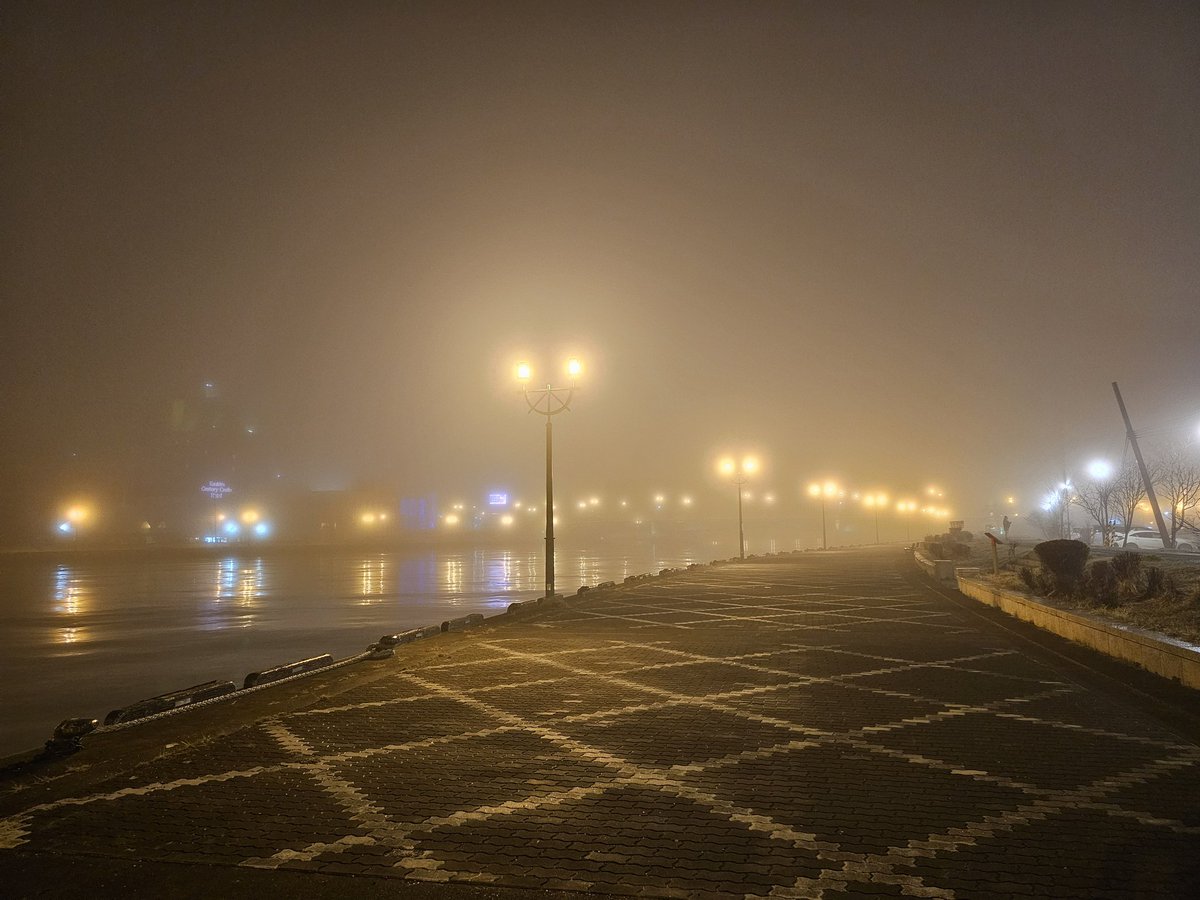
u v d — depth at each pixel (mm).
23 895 4406
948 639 13836
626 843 5023
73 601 34312
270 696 9672
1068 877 4445
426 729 7980
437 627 15602
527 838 5121
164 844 5098
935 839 5016
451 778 6387
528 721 8289
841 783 6156
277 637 22406
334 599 34812
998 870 4551
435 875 4594
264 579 48906
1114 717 8062
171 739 7613
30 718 12891
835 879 4469
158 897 4371
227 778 6434
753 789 6043
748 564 40000
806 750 7086
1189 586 15445
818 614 18141
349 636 22500
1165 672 9859
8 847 5074
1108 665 10914
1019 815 5406
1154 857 4691
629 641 14219
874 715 8367
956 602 20203
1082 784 6027
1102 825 5195
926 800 5738
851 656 12211
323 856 4883
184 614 28938
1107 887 4320
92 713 13219
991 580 21188
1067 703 8711
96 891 4445
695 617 17938
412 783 6270
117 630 24297
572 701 9258
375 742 7508
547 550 22453
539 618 18000
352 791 6090
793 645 13484
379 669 11484
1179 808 5480
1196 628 11172
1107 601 14117
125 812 5680
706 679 10555
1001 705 8703
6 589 41125
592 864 4711
